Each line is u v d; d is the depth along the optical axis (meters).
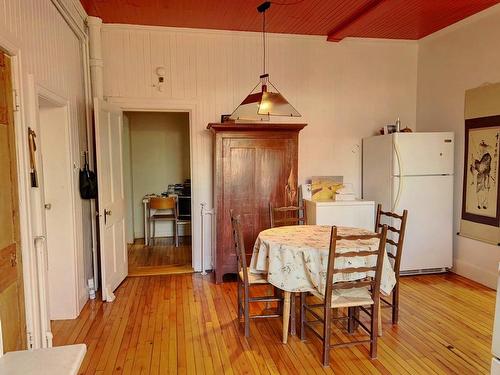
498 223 3.86
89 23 3.92
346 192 4.46
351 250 2.68
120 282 4.14
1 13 2.02
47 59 2.80
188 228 6.65
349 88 4.86
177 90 4.43
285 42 4.64
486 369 2.47
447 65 4.51
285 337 2.82
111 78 4.27
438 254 4.41
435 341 2.84
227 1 3.60
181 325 3.13
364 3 3.68
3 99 2.06
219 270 4.20
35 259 2.41
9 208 2.09
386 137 4.40
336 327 3.10
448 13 3.99
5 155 2.07
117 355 2.66
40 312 2.46
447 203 4.37
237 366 2.52
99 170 3.52
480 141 4.05
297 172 4.34
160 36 4.34
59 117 3.18
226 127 4.07
